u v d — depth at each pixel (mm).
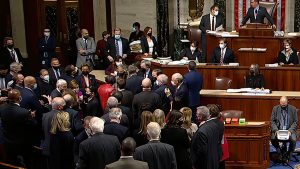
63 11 15805
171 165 6316
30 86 9039
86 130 7188
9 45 12859
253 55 12266
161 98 9516
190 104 10156
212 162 7453
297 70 11156
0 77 10883
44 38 14094
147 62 10617
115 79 10102
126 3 15461
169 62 11836
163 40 15859
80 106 10023
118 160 5984
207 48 12781
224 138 8398
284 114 9789
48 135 7781
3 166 6828
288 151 9539
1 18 15375
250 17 12727
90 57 13672
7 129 8070
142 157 6250
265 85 11383
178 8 15547
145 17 15484
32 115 8648
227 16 15805
